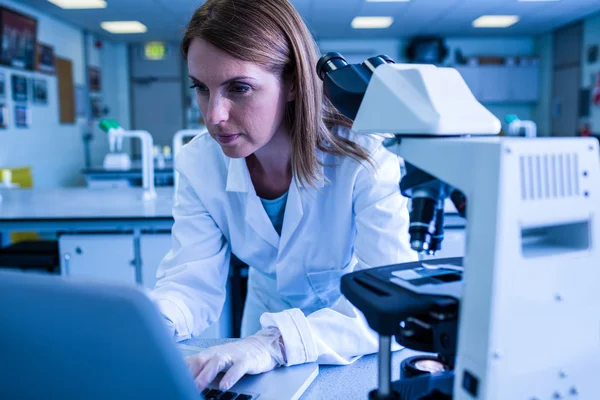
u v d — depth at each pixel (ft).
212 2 2.42
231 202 3.39
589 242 1.63
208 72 2.34
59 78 21.12
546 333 1.54
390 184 2.96
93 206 8.57
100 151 25.13
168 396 1.30
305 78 2.63
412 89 1.64
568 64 24.35
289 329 2.56
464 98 1.65
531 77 26.35
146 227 7.63
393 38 26.58
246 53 2.31
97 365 1.27
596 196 1.62
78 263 7.73
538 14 21.65
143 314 1.19
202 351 2.43
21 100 18.29
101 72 25.04
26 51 18.40
